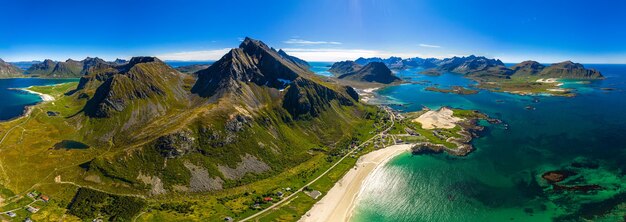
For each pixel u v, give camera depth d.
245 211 166.25
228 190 189.75
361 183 197.62
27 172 187.12
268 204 173.50
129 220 153.75
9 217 148.25
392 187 192.25
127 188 178.62
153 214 159.75
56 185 175.50
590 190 182.88
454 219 160.50
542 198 177.00
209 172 199.75
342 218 162.38
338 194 185.50
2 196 162.62
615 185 187.62
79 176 183.12
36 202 161.38
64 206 160.75
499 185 192.62
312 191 188.38
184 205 169.62
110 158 193.25
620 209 162.62
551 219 158.12
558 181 195.12
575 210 164.25
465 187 191.12
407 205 173.25
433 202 175.25
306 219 161.12
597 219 156.00
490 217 161.38
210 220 157.12
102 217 154.25
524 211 165.50
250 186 195.00
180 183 187.88
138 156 197.62
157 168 193.12
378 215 164.62
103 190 174.38
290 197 181.38
